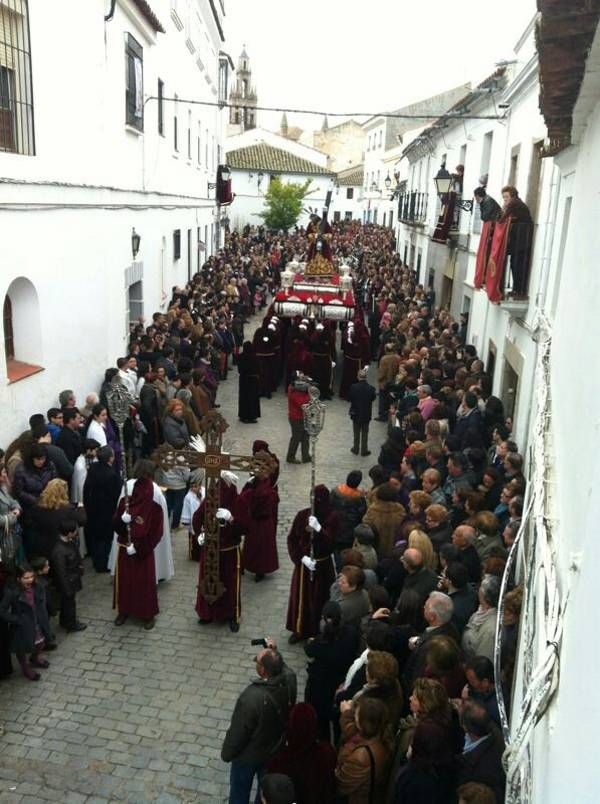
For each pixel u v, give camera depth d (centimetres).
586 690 173
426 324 1602
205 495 734
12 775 548
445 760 390
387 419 1472
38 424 789
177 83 1848
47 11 893
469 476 781
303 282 1780
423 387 1059
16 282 874
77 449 862
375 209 5341
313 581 718
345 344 1639
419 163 2797
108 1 1119
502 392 1118
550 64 335
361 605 596
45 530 718
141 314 1493
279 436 1374
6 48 808
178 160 1923
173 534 959
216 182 2803
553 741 225
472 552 620
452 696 471
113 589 811
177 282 1973
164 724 611
